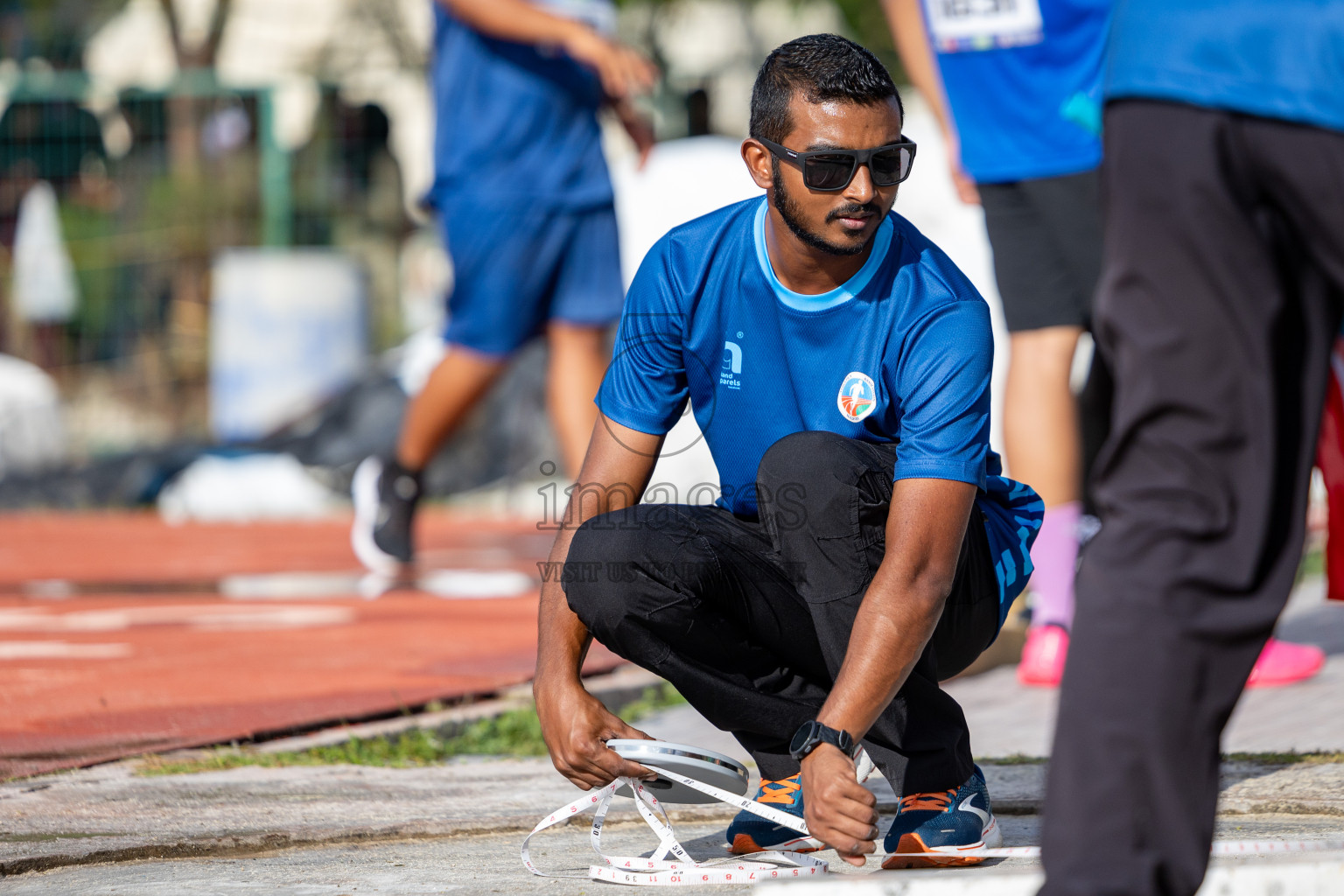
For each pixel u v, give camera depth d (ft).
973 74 42.42
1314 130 16.33
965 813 24.77
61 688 43.78
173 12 173.37
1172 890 16.20
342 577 75.20
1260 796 28.09
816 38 23.99
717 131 150.20
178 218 137.39
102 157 141.59
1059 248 42.37
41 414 127.44
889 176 23.29
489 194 64.49
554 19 62.08
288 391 128.77
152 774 32.99
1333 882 19.30
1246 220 16.62
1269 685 41.27
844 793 21.03
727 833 26.53
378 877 24.79
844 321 24.53
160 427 133.08
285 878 24.84
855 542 23.71
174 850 26.48
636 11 166.50
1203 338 16.52
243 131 144.46
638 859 24.61
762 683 25.85
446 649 51.03
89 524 107.04
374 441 115.34
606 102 65.57
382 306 138.82
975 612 25.17
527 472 113.50
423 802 30.22
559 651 25.03
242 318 128.47
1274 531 16.66
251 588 71.20
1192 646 16.29
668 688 42.83
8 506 116.88
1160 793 16.12
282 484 114.21
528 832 28.53
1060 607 43.29
